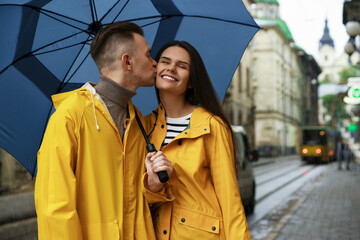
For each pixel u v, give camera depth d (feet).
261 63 159.63
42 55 6.82
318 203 32.04
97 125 5.41
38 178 5.16
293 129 194.29
